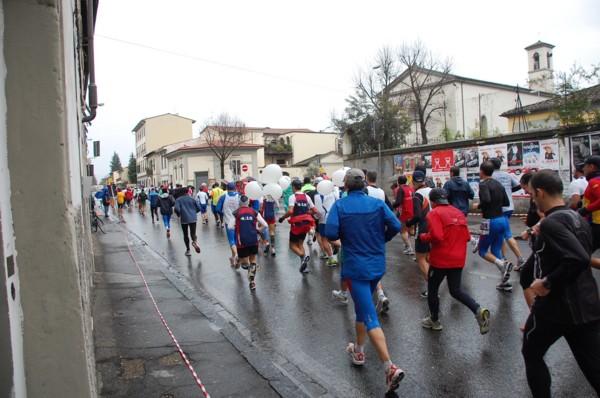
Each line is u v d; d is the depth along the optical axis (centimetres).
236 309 683
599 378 288
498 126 3572
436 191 520
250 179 1507
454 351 480
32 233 227
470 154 1750
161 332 563
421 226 681
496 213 700
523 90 3838
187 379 427
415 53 3725
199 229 1836
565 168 1421
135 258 1179
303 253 905
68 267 232
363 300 415
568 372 420
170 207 1600
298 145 6531
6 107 223
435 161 1933
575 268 280
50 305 230
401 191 1030
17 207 224
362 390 408
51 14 228
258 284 836
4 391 201
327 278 849
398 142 3300
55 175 229
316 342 532
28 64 225
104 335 552
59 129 230
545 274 302
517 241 1142
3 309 200
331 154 5403
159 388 409
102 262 1112
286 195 1269
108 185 3241
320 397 396
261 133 6556
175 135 7419
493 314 590
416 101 3847
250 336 561
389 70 3700
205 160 5012
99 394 396
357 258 418
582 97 1448
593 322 293
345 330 568
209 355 486
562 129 1417
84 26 942
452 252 508
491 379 414
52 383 231
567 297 292
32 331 228
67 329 233
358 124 3266
